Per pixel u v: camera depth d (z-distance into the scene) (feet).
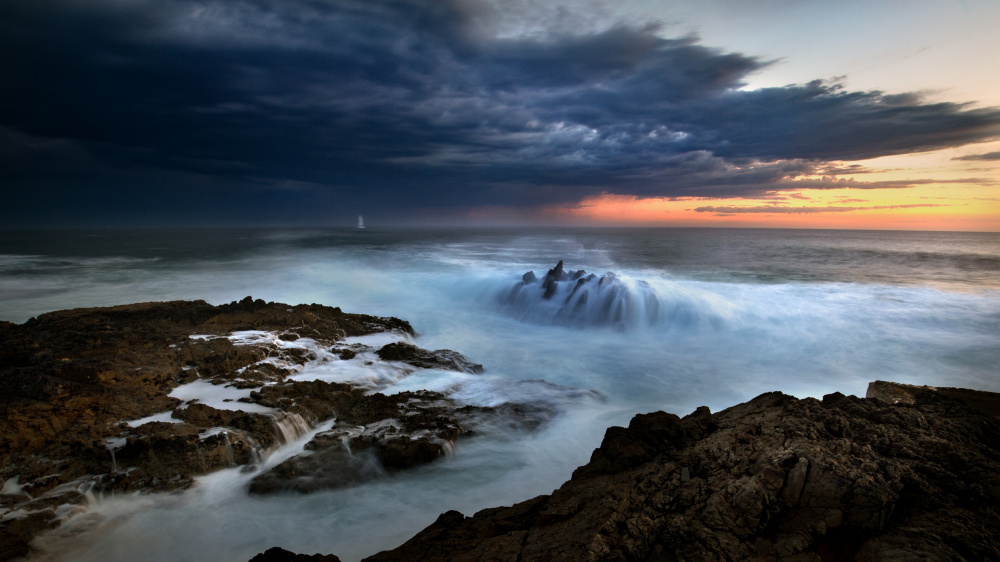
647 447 19.83
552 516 15.70
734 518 13.65
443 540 16.10
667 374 41.83
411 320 60.70
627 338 53.52
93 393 29.09
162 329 43.11
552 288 66.23
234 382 33.06
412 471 25.16
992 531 12.88
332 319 50.11
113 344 37.58
